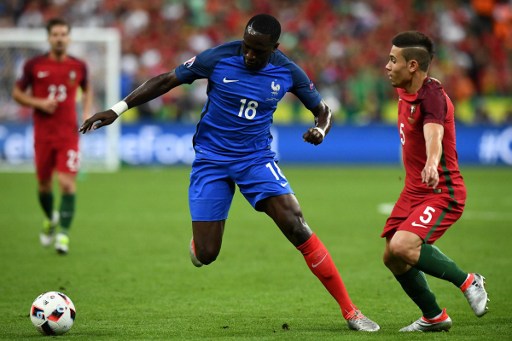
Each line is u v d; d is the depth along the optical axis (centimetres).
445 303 2733
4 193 6128
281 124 8600
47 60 3884
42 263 3512
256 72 2303
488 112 9262
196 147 2431
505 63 10331
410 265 2181
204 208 2391
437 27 10494
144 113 8650
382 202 5847
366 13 10438
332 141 8619
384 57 9862
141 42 9738
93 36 7525
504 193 6431
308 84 2355
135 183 6925
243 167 2353
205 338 2169
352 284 3081
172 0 10269
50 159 3834
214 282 3127
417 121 2170
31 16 9956
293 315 2534
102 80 7700
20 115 7788
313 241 2270
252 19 2228
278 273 3322
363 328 2262
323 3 10469
